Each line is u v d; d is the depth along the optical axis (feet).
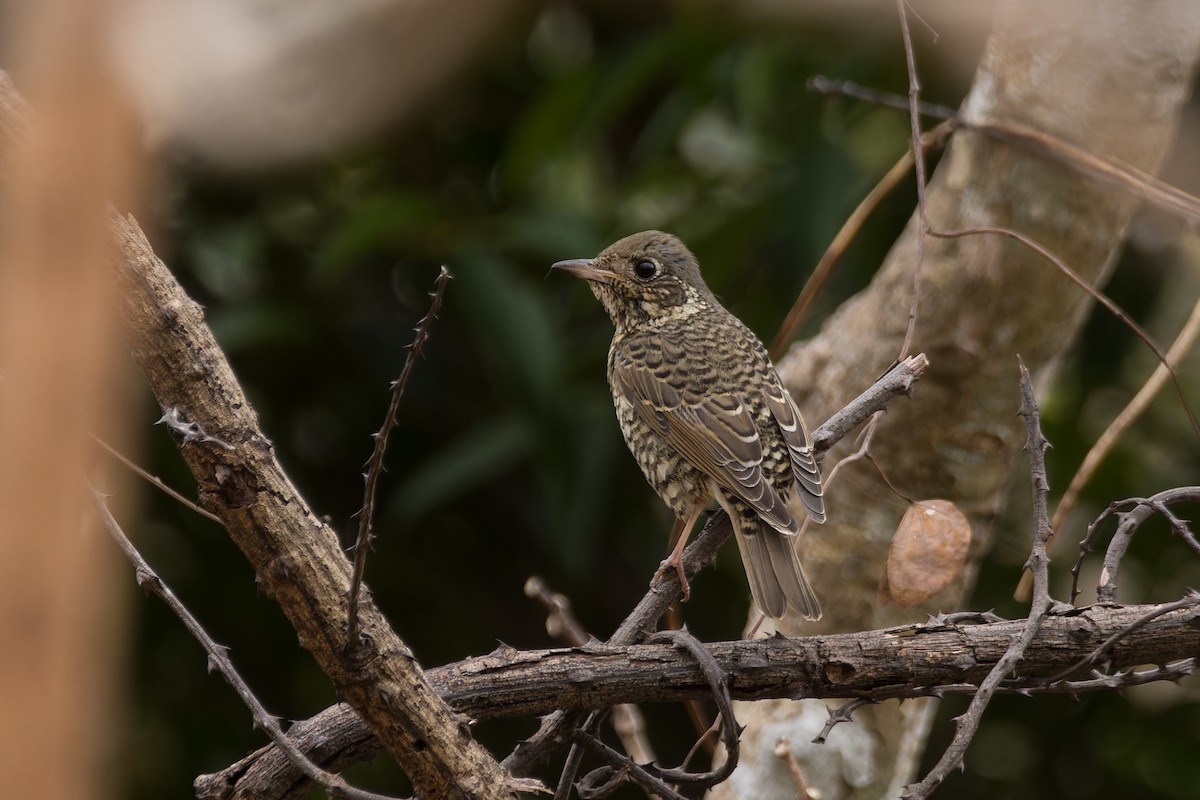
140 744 41.75
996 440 32.32
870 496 32.37
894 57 40.06
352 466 45.60
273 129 31.96
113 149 9.60
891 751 31.45
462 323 45.06
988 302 31.73
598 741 21.42
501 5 33.50
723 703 20.47
